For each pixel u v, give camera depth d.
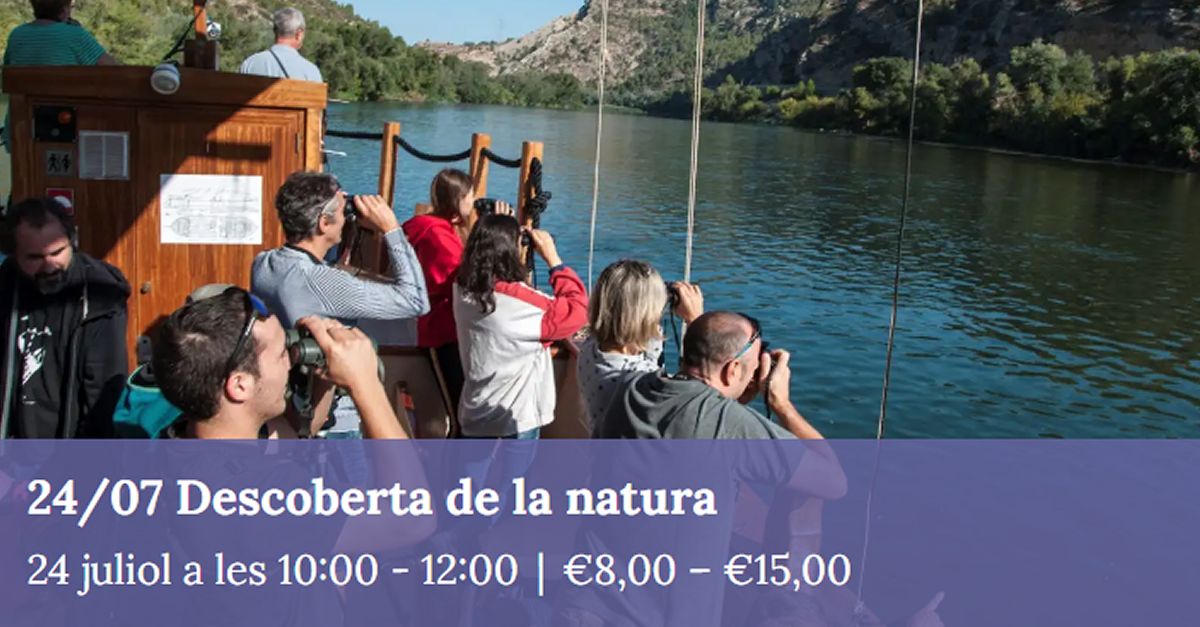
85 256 2.92
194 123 4.84
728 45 180.00
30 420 2.85
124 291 2.97
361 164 33.25
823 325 19.56
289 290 3.21
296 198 3.25
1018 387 16.08
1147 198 46.50
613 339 3.00
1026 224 36.78
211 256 4.98
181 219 4.91
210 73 4.79
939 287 24.72
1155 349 19.81
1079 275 27.56
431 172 32.91
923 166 59.72
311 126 4.98
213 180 4.91
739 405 2.49
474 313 3.65
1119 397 16.03
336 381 2.08
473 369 3.71
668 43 185.25
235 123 4.89
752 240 29.77
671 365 12.52
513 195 31.12
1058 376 17.06
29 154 4.75
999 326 20.77
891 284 24.44
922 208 40.22
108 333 2.91
